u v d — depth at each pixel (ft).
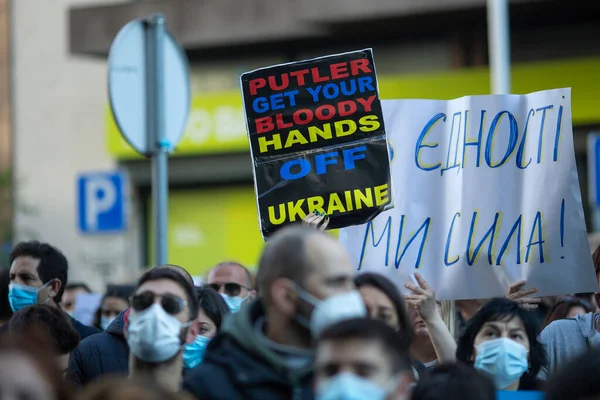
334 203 28.68
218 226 99.86
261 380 18.57
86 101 104.73
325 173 28.81
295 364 18.57
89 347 28.89
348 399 16.02
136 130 36.06
